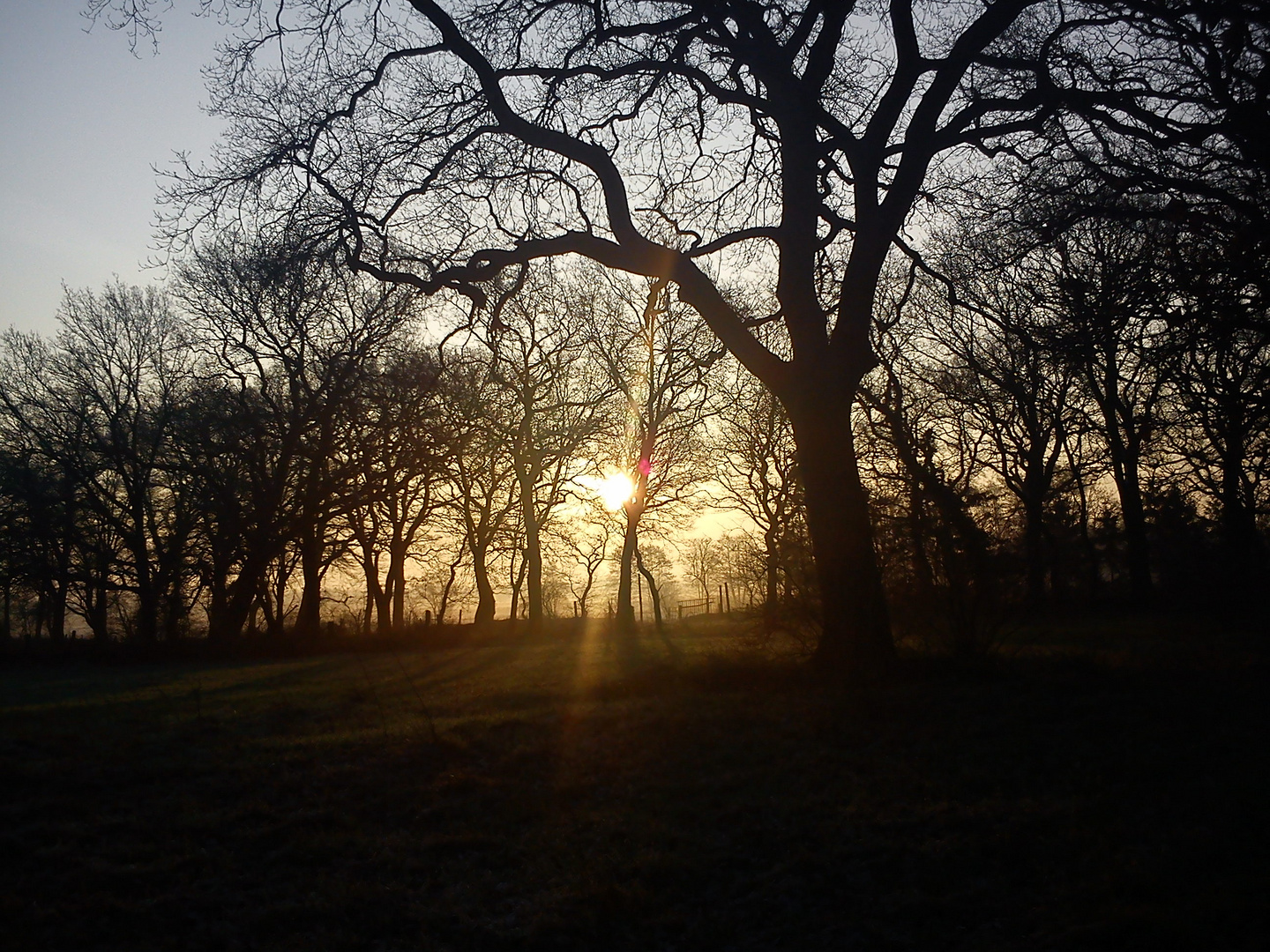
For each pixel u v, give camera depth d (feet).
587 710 38.37
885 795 25.18
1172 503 78.48
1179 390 54.13
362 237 49.44
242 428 112.68
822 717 34.01
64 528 126.82
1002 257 52.03
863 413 63.98
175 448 119.75
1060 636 61.05
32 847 23.25
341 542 134.41
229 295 105.50
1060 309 47.93
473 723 36.11
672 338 118.32
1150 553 80.48
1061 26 45.68
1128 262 43.86
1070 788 24.52
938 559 41.09
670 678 45.44
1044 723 31.58
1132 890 18.24
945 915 18.49
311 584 121.39
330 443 112.27
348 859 22.77
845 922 18.60
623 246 47.50
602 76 49.78
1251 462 64.13
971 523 41.47
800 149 47.19
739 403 125.08
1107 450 100.32
